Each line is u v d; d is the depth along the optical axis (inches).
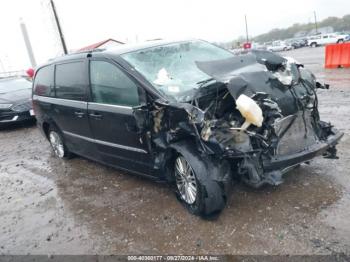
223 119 144.4
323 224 131.6
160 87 156.7
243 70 152.6
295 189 158.2
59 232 157.3
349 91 350.0
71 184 209.5
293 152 146.9
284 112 142.6
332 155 164.9
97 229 153.8
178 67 178.9
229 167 141.0
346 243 120.0
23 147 314.3
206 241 132.6
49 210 180.7
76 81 204.4
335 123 245.8
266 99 137.9
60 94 224.8
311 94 157.6
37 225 167.0
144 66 172.1
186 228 142.6
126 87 167.3
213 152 135.6
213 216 143.9
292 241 124.8
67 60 217.8
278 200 151.3
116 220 158.2
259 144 136.6
